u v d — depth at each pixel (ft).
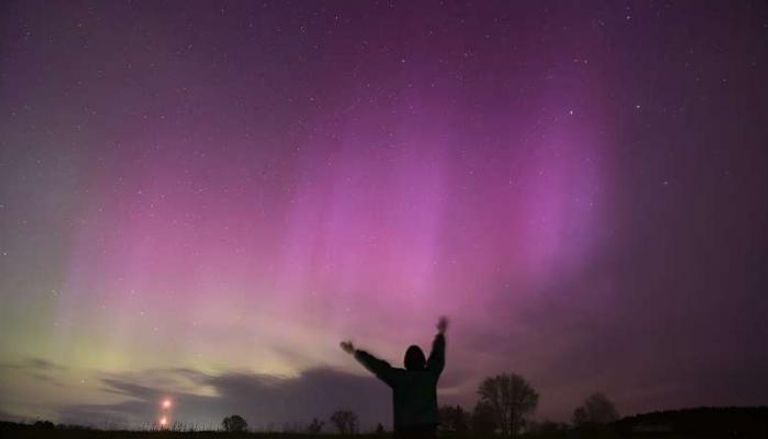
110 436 47.32
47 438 45.09
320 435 56.54
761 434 55.52
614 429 65.62
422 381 20.77
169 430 54.34
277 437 53.83
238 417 65.46
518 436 63.16
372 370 21.16
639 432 61.82
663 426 63.00
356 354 21.40
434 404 20.59
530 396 98.48
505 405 97.76
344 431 64.13
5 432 46.26
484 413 97.04
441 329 22.61
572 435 63.31
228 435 52.60
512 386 98.94
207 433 54.08
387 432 62.95
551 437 63.16
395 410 20.57
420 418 20.13
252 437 52.37
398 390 20.71
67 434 47.62
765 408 65.26
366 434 58.29
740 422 61.67
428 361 21.70
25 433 46.42
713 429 59.88
